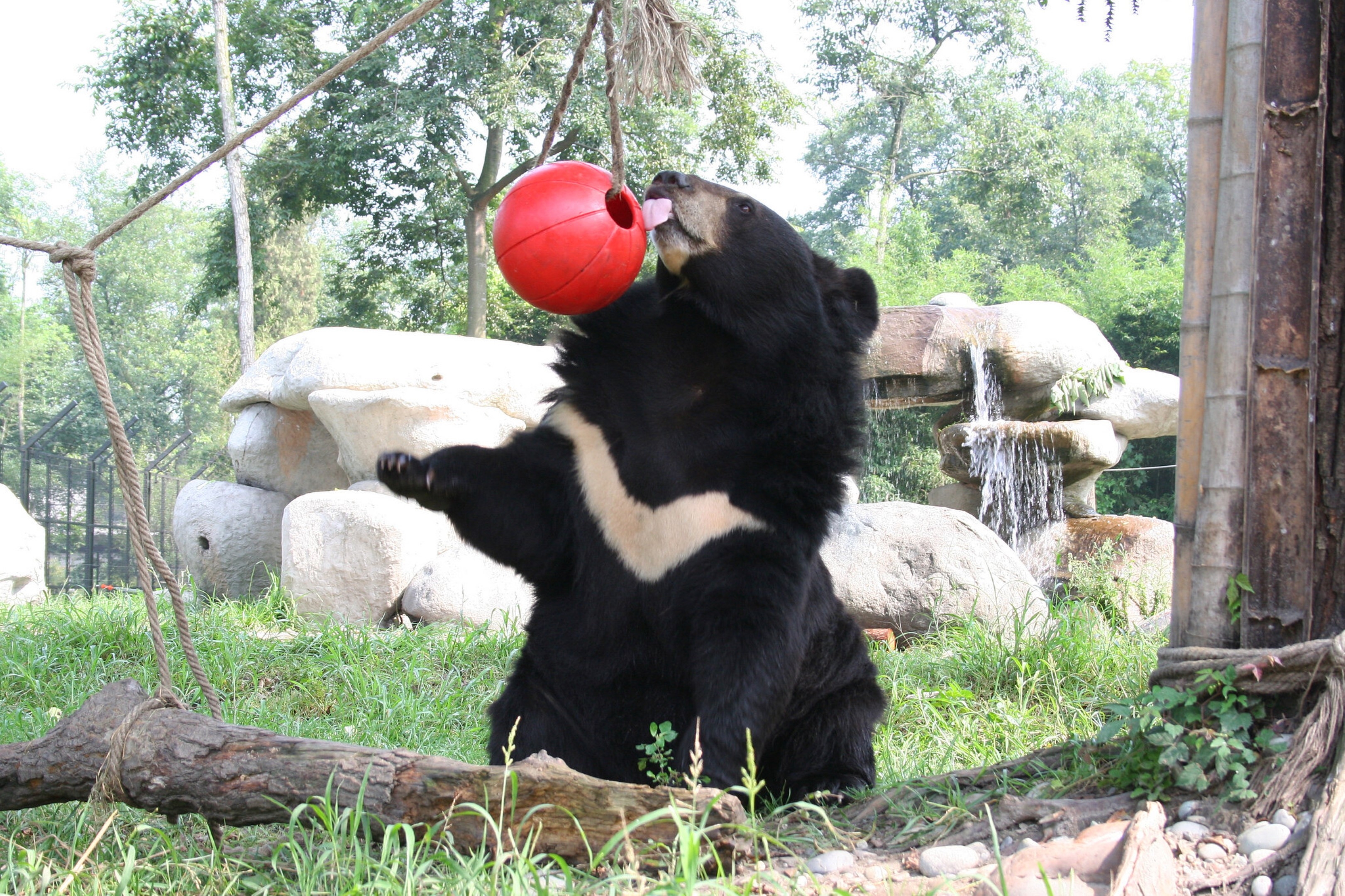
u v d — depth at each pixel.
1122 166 44.59
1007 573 8.65
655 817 2.31
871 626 8.75
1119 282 32.12
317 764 2.76
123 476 2.97
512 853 2.46
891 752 4.91
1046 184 35.16
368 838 2.56
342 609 9.18
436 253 29.30
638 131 24.47
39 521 15.18
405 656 7.14
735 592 3.25
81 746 2.90
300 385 10.31
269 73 25.91
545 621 3.62
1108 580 10.17
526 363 10.52
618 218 3.09
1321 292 2.88
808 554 3.38
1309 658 2.66
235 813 2.80
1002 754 5.08
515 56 24.89
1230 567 2.95
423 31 23.95
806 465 3.47
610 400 3.53
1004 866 2.50
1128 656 6.64
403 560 9.23
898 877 2.65
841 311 3.97
